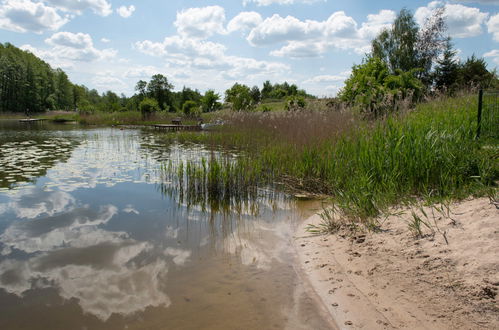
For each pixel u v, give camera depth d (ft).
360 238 10.36
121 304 7.51
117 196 16.48
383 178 13.61
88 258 9.77
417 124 16.83
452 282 7.17
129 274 8.86
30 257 9.82
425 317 6.43
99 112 111.34
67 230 11.96
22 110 189.37
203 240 11.16
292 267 9.19
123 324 6.78
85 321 6.89
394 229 10.25
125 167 23.52
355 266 8.79
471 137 15.49
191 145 35.65
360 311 6.98
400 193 13.02
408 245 9.08
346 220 12.05
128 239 11.20
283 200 15.99
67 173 21.56
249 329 6.59
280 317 6.97
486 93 20.56
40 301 7.63
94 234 11.62
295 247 10.52
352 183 14.56
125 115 88.12
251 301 7.58
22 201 15.37
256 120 37.14
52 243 10.82
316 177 18.38
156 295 7.86
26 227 12.19
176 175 20.35
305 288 8.09
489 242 7.86
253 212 14.26
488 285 6.68
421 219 10.12
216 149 30.81
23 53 244.22
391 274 8.07
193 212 14.20
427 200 11.27
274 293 7.90
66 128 69.77
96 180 19.69
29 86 196.44
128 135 49.49
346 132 20.13
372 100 23.70
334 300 7.47
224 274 8.84
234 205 15.31
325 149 19.44
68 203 15.25
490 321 5.98
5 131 60.13
